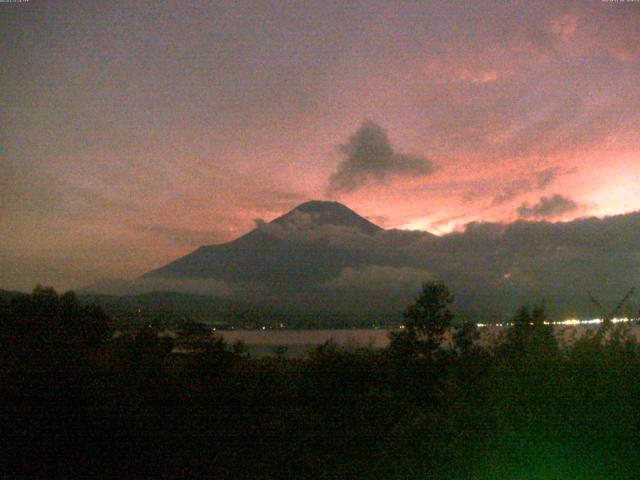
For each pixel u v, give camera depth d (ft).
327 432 29.55
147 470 27.35
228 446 30.42
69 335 38.17
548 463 19.39
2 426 29.81
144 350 40.04
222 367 40.32
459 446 20.68
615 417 19.27
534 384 20.70
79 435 30.48
